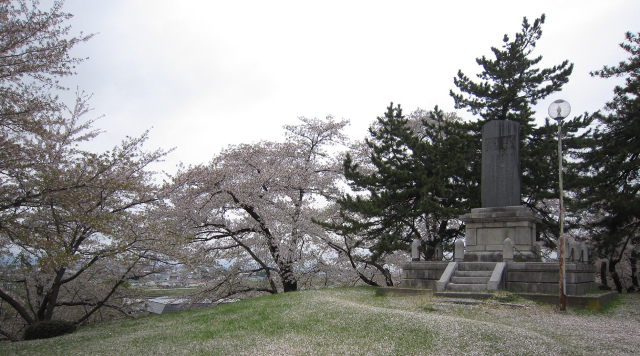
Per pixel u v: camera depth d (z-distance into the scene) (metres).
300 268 25.08
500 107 22.78
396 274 28.19
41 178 13.58
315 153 27.55
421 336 9.71
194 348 10.20
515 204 17.62
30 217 14.97
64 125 16.08
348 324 11.13
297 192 25.72
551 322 11.49
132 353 10.20
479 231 17.81
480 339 9.23
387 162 23.66
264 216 23.17
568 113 14.02
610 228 21.53
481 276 15.70
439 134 25.41
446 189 21.00
